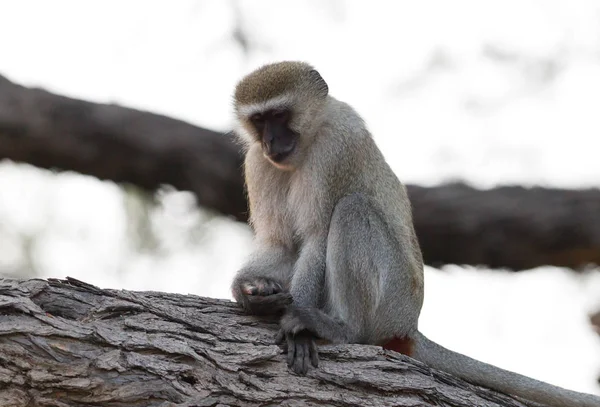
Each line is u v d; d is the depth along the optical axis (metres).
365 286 11.48
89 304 9.52
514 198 18.62
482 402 9.67
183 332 9.48
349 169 12.02
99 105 18.12
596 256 18.83
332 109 12.29
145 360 8.97
